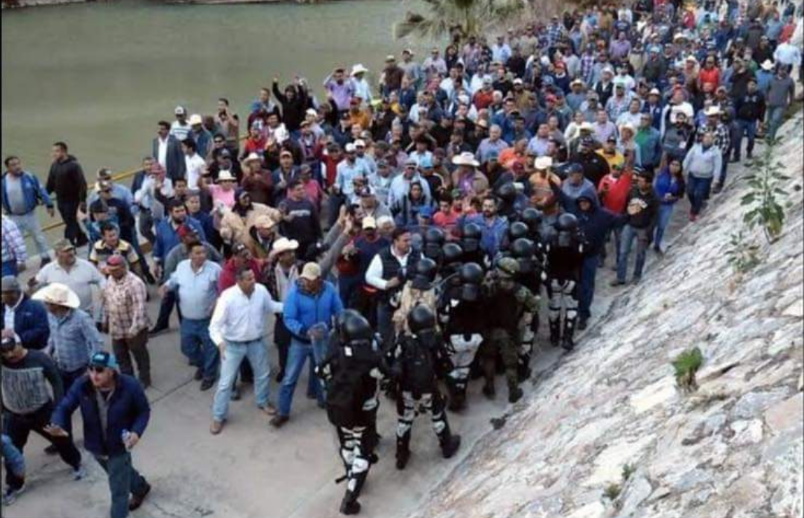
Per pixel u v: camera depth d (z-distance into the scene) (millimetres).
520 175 9945
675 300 7332
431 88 15164
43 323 6645
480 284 6852
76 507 6238
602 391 6059
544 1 21797
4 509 6184
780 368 4324
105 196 9539
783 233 6602
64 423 5637
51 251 11266
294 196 9078
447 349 7012
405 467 6637
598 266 10469
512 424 6926
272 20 36938
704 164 10922
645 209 9500
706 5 20594
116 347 7543
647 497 3945
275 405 7543
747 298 5836
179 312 7785
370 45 32500
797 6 16594
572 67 17672
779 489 3322
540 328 8922
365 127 13727
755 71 13578
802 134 9914
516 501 4965
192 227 8438
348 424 5805
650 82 16266
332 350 5816
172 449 6930
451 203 8883
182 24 33812
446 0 22391
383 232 7926
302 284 6906
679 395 4914
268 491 6418
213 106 22766
